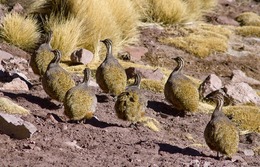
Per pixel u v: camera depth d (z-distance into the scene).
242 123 29.89
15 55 35.03
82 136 22.16
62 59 36.03
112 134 23.23
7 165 17.77
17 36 36.53
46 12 39.97
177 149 22.72
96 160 19.52
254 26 49.50
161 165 19.77
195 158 21.61
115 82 27.73
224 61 42.66
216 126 22.08
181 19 46.78
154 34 44.19
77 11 39.00
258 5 57.66
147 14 46.25
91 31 38.12
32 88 27.91
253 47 45.72
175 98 28.55
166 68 39.41
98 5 39.19
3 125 20.83
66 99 23.11
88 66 35.34
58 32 36.47
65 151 19.98
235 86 33.12
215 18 50.84
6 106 23.23
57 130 22.19
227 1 57.09
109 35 38.78
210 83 33.19
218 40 44.88
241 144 27.16
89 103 23.36
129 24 41.62
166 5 46.34
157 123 26.75
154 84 32.62
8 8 40.50
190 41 43.88
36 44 37.19
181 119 28.62
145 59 40.06
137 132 24.42
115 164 19.27
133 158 20.22
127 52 39.62
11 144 19.89
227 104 32.62
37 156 18.91
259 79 41.56
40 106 25.16
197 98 28.81
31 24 37.50
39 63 28.00
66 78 25.06
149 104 29.70
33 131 20.78
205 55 42.72
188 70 40.41
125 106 24.34
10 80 28.80
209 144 22.31
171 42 43.22
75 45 37.03
